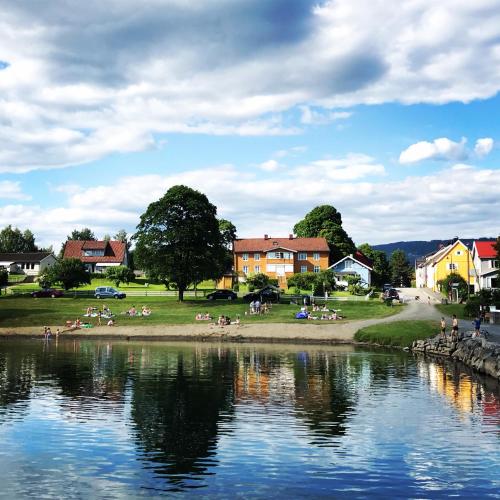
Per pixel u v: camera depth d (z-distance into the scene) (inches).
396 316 3006.9
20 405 1254.9
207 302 3671.3
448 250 5007.4
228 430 1048.2
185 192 3686.0
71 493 754.2
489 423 1097.4
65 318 3152.1
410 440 985.5
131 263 6742.1
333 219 6043.3
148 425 1083.9
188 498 738.2
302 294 4249.5
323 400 1307.8
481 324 2613.2
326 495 747.4
